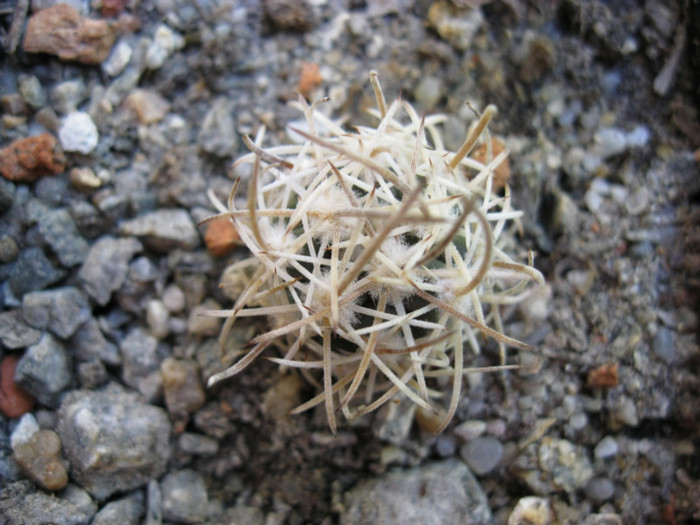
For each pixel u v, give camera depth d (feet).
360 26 0.32
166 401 0.28
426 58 0.31
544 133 0.31
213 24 0.31
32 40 0.30
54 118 0.29
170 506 0.27
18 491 0.26
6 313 0.28
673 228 0.30
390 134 0.25
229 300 0.29
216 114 0.30
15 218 0.29
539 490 0.28
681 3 0.31
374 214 0.19
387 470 0.28
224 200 0.30
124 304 0.29
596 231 0.30
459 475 0.27
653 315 0.29
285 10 0.31
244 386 0.28
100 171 0.30
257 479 0.28
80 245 0.29
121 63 0.30
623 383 0.28
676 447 0.28
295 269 0.23
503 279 0.29
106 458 0.26
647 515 0.27
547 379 0.29
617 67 0.31
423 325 0.22
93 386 0.28
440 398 0.28
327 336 0.22
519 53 0.31
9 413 0.27
